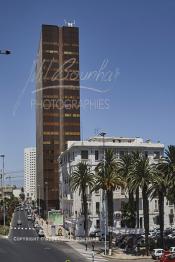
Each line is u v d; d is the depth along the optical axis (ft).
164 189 258.78
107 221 340.39
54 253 264.11
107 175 293.23
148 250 256.52
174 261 207.82
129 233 300.40
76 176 343.46
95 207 386.52
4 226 446.60
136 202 328.49
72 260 235.61
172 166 252.83
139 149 414.21
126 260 239.71
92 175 342.23
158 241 274.98
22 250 277.03
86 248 280.92
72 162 409.49
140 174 257.55
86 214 333.83
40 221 561.43
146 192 262.26
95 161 403.95
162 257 213.46
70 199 413.39
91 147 405.80
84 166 346.13
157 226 397.39
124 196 391.86
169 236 308.19
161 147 418.10
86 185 341.41
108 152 306.76
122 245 288.92
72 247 295.89
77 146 402.52
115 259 244.01
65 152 443.32
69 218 414.62
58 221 405.80
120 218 381.81
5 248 286.46
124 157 328.29
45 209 647.56
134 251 268.21
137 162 266.36
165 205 400.67
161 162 266.77
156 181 255.09
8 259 238.27
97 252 271.90
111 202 295.69
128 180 273.75
